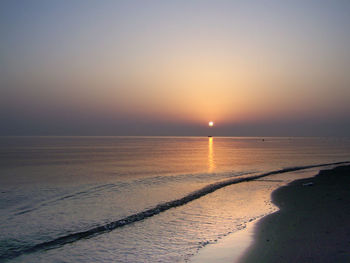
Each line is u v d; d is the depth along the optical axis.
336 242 9.61
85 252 10.51
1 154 81.69
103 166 46.38
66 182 28.84
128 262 9.42
